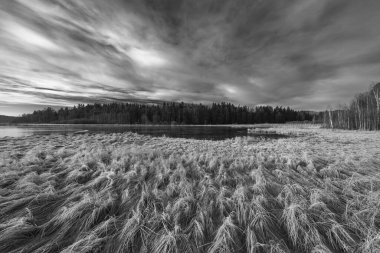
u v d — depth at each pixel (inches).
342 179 220.8
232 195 167.0
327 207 153.3
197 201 159.2
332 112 1886.1
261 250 111.3
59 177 210.2
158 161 271.1
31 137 633.0
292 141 652.1
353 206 155.1
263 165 264.7
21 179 188.7
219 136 1064.8
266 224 128.7
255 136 1013.2
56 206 150.0
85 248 103.9
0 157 271.4
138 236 119.9
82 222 127.3
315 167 262.7
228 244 112.1
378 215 140.3
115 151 320.2
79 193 165.9
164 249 105.8
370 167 269.7
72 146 405.1
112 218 131.0
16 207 145.3
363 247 110.7
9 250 107.1
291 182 205.6
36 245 110.6
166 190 177.3
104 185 188.7
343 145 502.6
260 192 174.7
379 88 1614.2
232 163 267.7
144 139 629.9
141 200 153.6
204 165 259.9
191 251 109.0
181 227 128.9
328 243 118.6
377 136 794.8
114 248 110.7
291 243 119.0
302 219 128.5
